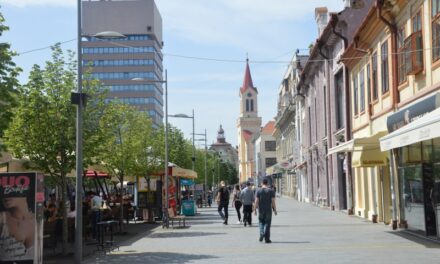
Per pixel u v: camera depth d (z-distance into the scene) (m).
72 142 16.36
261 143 128.38
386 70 24.53
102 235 17.83
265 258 14.40
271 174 92.94
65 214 17.05
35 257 12.34
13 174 12.38
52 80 16.66
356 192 31.98
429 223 17.88
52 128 16.28
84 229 21.03
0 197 12.32
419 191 18.78
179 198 40.12
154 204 33.16
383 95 24.84
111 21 125.94
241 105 171.50
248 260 14.13
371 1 33.25
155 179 34.34
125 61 127.75
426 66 19.02
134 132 28.50
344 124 34.19
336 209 38.09
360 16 33.25
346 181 34.97
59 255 17.08
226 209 28.69
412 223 19.94
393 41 22.72
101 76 127.88
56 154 16.39
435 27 18.06
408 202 20.42
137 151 26.89
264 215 18.62
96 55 127.62
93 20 124.06
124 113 26.86
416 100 19.86
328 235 20.34
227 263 13.73
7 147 13.91
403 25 21.77
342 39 33.91
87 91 17.36
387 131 22.34
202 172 80.25
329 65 38.91
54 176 17.50
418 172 18.88
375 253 14.66
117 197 29.62
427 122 13.54
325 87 41.69
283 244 17.73
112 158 24.28
